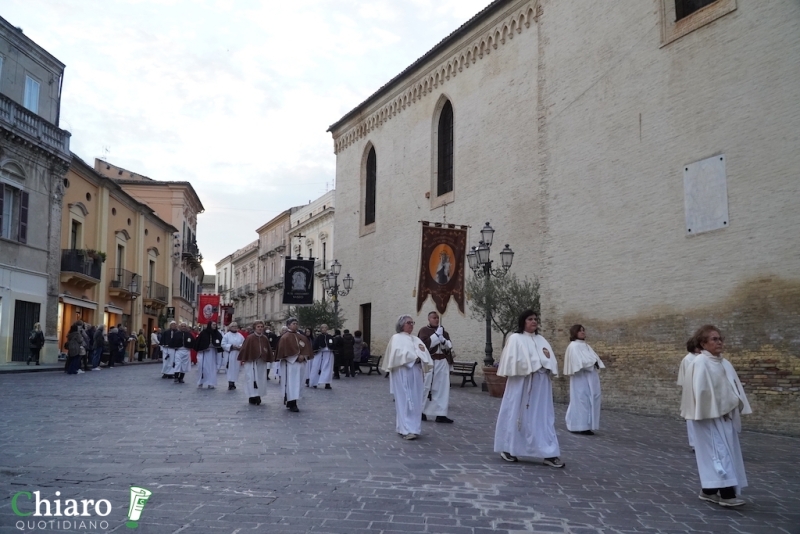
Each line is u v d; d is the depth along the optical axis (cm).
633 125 1650
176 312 5656
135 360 4272
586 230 1780
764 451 1046
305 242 6078
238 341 2009
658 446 1070
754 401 1296
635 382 1584
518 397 860
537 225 2184
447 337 1318
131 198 4347
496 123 2448
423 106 2980
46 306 3158
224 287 9850
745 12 1384
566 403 1798
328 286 3189
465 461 864
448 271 2206
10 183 2909
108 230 4034
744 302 1337
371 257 3384
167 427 1095
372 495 656
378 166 3375
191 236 6631
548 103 1964
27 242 3023
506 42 2417
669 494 710
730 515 628
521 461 875
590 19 1819
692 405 664
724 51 1424
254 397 1519
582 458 929
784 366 1251
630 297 1620
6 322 2872
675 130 1530
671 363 1493
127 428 1070
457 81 2717
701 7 1515
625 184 1661
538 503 646
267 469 771
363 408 1484
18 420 1133
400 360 1046
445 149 2862
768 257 1298
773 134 1308
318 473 757
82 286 3603
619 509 636
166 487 667
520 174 2291
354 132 3634
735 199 1376
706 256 1428
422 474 769
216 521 551
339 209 3794
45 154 3131
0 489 641
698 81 1481
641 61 1639
